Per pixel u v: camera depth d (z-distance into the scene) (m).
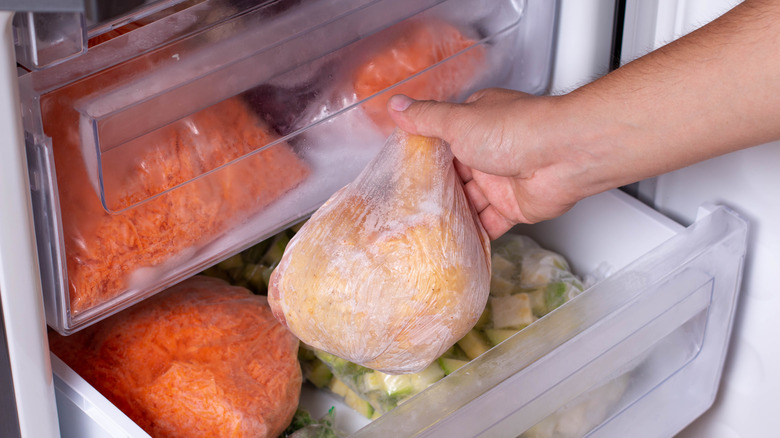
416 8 1.11
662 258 1.16
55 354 1.12
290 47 1.05
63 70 0.96
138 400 1.10
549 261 1.27
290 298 1.06
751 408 1.29
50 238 0.98
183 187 1.05
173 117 1.01
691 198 1.25
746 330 1.27
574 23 1.20
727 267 1.20
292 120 1.08
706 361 1.25
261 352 1.15
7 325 0.97
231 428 1.10
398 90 1.14
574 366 1.11
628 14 1.20
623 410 1.20
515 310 1.22
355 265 1.04
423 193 1.07
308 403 1.24
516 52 1.21
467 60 1.18
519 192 1.14
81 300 1.02
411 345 1.06
